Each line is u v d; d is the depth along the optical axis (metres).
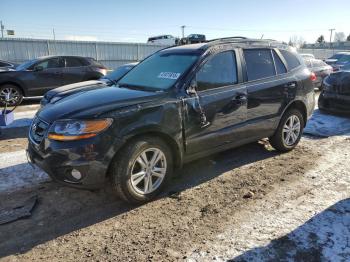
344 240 3.03
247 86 4.54
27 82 10.76
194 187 4.17
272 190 4.06
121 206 3.70
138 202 3.68
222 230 3.21
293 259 2.78
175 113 3.75
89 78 11.98
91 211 3.60
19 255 2.88
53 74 11.22
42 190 4.09
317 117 8.15
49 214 3.54
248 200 3.81
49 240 3.09
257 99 4.64
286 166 4.85
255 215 3.47
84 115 3.31
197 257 2.82
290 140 5.42
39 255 2.88
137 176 3.62
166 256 2.84
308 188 4.10
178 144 3.84
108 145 3.29
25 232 3.21
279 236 3.10
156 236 3.13
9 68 12.20
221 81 4.28
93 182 3.33
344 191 4.01
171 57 4.51
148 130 3.54
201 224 3.33
